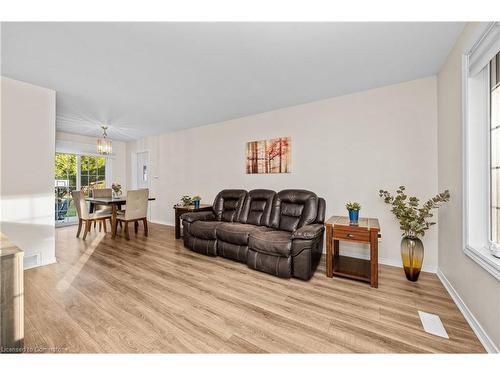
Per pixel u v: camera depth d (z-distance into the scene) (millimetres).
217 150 4465
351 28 1696
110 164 6199
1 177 2463
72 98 3143
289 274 2371
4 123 2477
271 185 3729
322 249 3068
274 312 1763
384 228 2781
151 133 5453
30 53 2027
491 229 1562
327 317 1694
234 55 2074
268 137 3752
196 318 1680
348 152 3012
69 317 1677
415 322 1629
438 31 1731
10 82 2510
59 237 4141
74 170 5566
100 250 3357
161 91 2910
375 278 2170
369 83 2686
